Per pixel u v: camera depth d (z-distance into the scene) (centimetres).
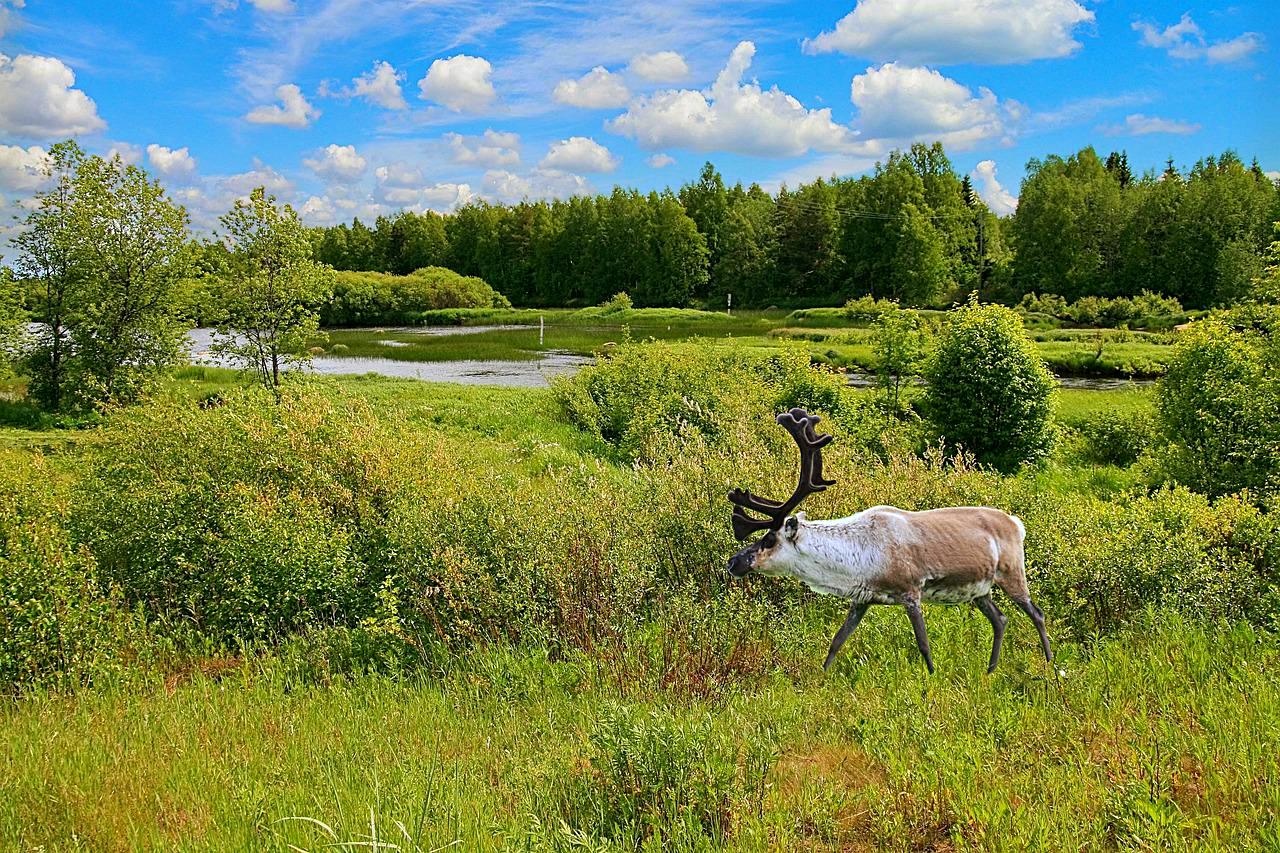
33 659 710
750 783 471
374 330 7100
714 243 10825
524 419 2248
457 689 683
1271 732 469
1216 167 8719
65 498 966
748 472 929
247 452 979
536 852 390
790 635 716
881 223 8881
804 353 2070
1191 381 1407
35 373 2502
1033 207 7931
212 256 2558
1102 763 479
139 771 524
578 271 10825
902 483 951
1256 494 1174
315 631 795
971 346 1695
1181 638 655
